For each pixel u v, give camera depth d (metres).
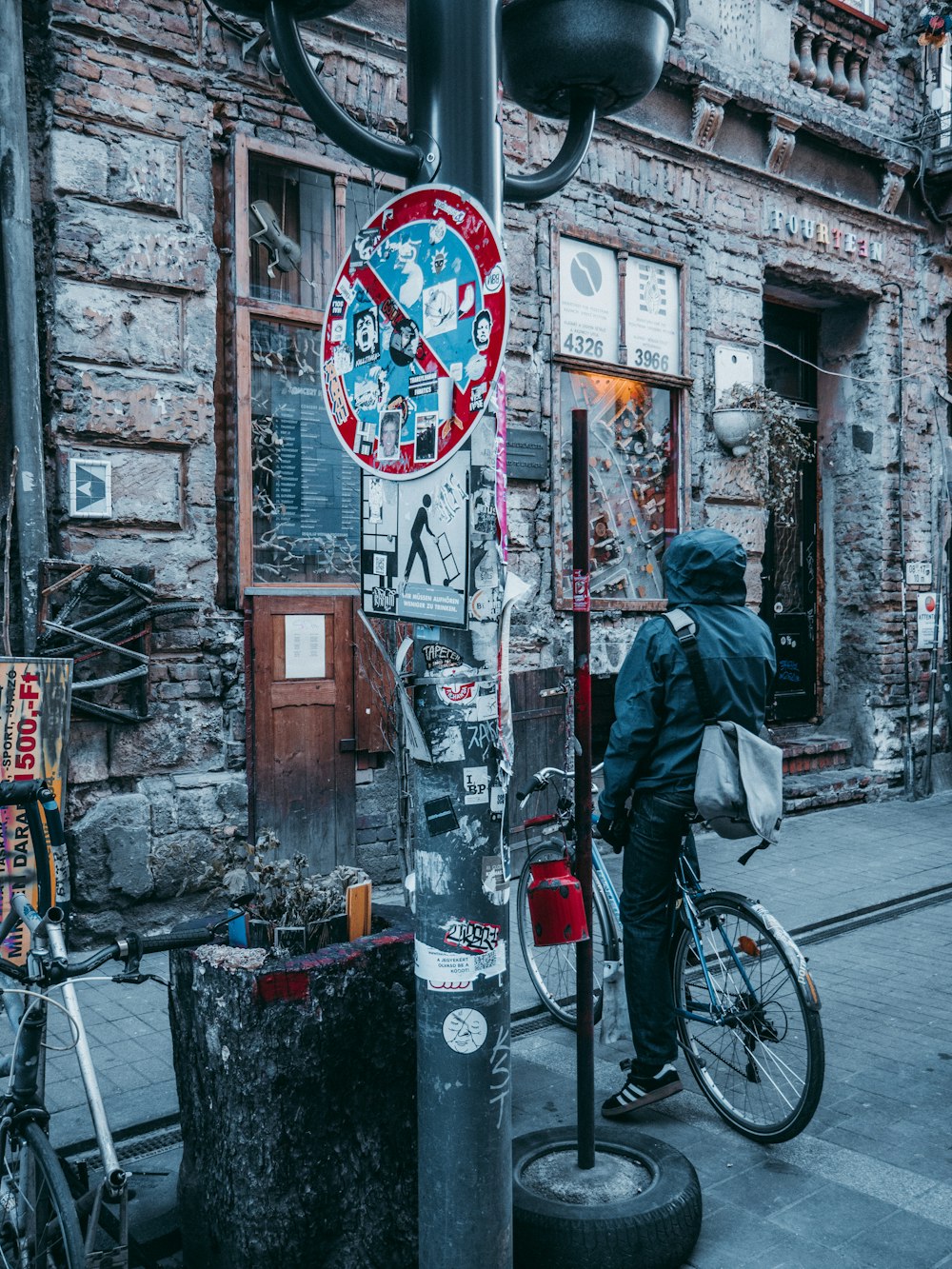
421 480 2.42
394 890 6.44
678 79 8.18
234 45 5.85
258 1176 2.54
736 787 3.46
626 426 8.05
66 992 2.36
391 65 6.52
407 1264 2.74
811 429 10.59
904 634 10.23
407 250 2.42
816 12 9.45
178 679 5.60
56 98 5.23
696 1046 3.82
